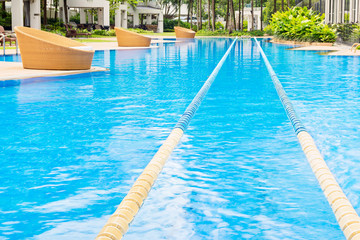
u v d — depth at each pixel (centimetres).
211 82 1030
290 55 1975
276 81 980
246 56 1981
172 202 320
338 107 698
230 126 572
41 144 487
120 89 929
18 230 279
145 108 707
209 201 322
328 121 596
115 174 387
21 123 594
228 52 2217
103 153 452
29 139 509
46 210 310
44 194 340
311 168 393
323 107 699
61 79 1100
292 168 398
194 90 918
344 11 3262
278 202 320
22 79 1027
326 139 502
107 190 348
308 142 441
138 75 1205
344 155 439
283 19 3516
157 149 468
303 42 3050
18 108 702
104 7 4319
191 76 1185
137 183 313
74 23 4806
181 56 1992
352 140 497
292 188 348
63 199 330
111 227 236
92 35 3925
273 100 782
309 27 3130
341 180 367
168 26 7506
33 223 289
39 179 374
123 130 553
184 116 595
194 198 328
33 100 780
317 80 1057
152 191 342
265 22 7819
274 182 362
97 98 806
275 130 550
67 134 532
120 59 1795
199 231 274
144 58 1856
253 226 281
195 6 8294
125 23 5272
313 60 1673
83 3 4253
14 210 310
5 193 342
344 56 1878
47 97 816
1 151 459
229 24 6481
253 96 830
